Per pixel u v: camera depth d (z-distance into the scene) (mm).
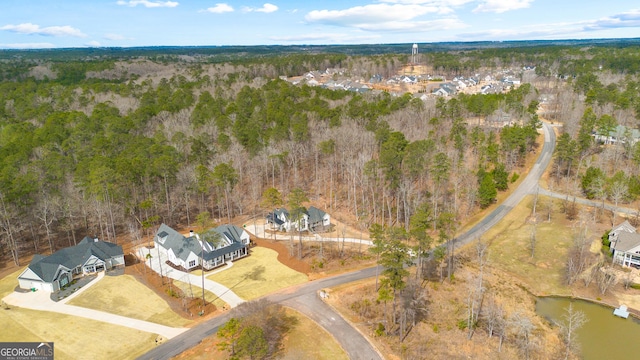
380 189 94500
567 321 54625
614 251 67625
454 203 86875
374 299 58281
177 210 92562
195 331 51469
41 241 78188
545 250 72000
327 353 47906
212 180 84250
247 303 54656
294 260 70500
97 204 75500
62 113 119938
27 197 73188
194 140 95562
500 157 104312
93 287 62219
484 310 56906
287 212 84688
